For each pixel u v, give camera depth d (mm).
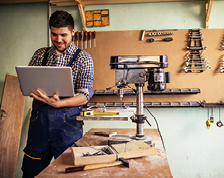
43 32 3350
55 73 1444
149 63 1466
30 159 1819
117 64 1463
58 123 1773
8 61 3412
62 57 1921
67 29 1757
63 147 1785
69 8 3285
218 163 3125
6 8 3400
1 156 2838
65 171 1086
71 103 1707
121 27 3219
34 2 3363
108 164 1132
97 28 3256
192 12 3121
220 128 3113
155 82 1453
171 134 3184
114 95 3197
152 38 3102
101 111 1667
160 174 1048
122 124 3246
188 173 3166
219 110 3107
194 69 3008
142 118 1484
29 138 1869
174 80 3109
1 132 2869
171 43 3100
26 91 1536
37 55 2014
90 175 1046
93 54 3205
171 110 3180
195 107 3119
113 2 3162
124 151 1222
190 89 2996
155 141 1595
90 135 1794
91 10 3246
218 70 3057
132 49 3152
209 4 2932
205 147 3141
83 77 1897
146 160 1222
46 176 1042
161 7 3164
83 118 1459
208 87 3068
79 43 3215
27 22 3375
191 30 3061
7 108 2984
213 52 3057
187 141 3166
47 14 3344
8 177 2904
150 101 3154
